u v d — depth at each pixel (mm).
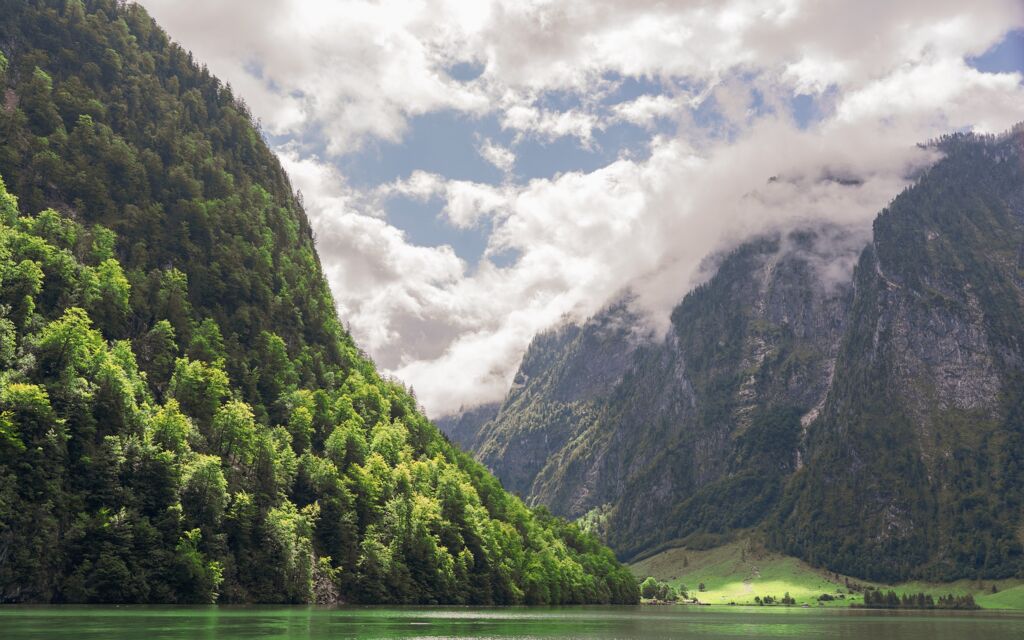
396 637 134125
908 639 184250
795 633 199250
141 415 186625
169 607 167250
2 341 174375
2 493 150000
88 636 110938
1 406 158625
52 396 170875
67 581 157750
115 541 164625
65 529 160500
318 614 178875
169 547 174125
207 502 186750
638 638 159750
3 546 149875
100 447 173125
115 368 183500
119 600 163125
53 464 161125
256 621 147375
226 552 189750
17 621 126562
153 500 176750
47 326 190125
